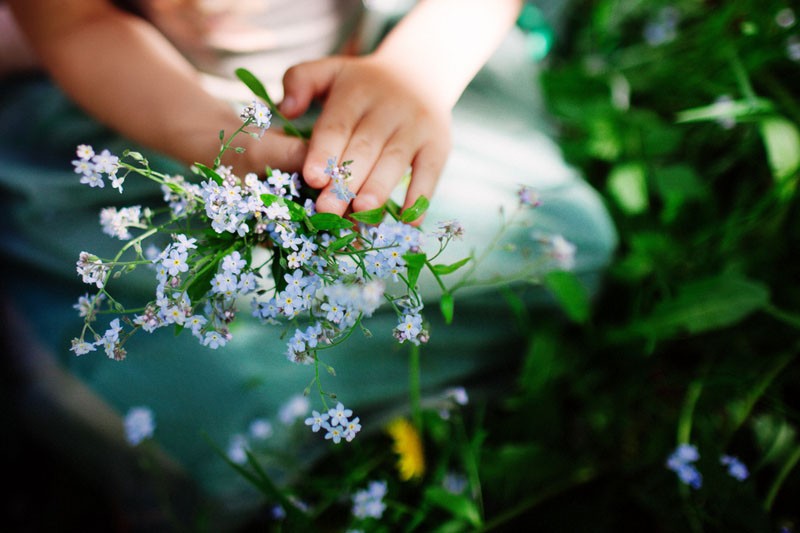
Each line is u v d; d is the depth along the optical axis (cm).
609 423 50
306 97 38
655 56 65
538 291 49
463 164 47
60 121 47
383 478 46
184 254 32
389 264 33
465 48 42
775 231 53
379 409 49
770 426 47
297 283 32
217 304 33
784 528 43
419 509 45
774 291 52
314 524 44
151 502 47
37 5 42
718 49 58
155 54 42
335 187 33
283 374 44
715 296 48
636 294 53
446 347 49
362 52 50
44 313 47
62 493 52
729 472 44
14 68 51
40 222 46
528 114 53
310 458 47
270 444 45
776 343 51
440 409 48
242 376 43
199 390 44
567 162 57
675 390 51
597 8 68
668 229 55
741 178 57
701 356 52
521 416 50
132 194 45
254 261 42
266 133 37
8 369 49
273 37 46
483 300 47
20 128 48
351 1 48
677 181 54
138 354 44
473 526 44
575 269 48
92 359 45
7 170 46
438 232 35
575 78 59
